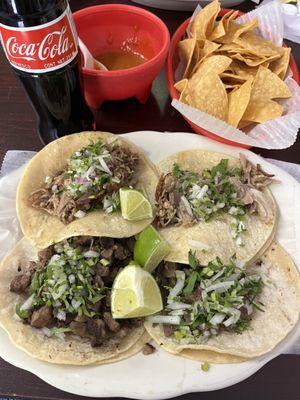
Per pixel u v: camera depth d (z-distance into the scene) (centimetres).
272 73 36
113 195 33
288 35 43
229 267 30
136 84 36
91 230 31
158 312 30
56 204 33
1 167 36
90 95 37
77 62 32
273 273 31
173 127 39
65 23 29
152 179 35
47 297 30
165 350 28
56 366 27
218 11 38
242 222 33
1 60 42
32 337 28
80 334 29
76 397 27
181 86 36
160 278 32
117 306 29
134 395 26
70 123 36
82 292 30
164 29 36
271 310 30
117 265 32
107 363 27
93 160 33
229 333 29
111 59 40
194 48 37
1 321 29
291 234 32
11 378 27
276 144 35
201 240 32
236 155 35
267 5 40
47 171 35
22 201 33
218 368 27
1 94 40
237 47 38
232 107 35
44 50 29
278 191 34
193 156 35
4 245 32
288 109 37
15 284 30
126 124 39
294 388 27
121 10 38
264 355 27
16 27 27
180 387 26
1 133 38
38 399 27
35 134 38
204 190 33
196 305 30
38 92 32
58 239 31
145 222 33
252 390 27
